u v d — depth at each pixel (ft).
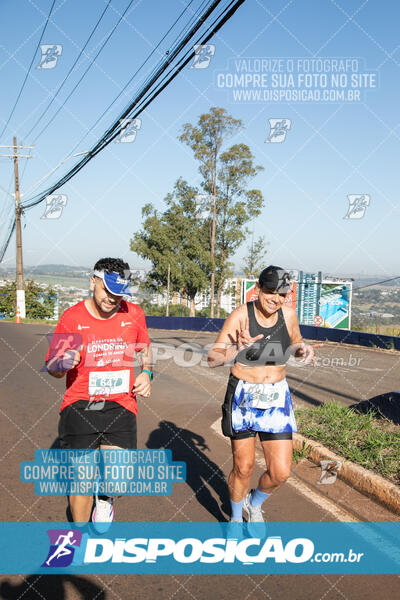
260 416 9.29
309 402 23.94
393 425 16.21
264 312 9.43
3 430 18.08
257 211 113.91
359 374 34.27
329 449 14.43
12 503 11.77
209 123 107.34
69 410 9.11
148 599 8.26
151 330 94.48
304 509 11.71
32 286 149.89
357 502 12.07
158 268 125.59
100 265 8.61
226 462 15.02
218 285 126.93
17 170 99.35
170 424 19.45
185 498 12.32
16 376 30.42
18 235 103.60
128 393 9.36
